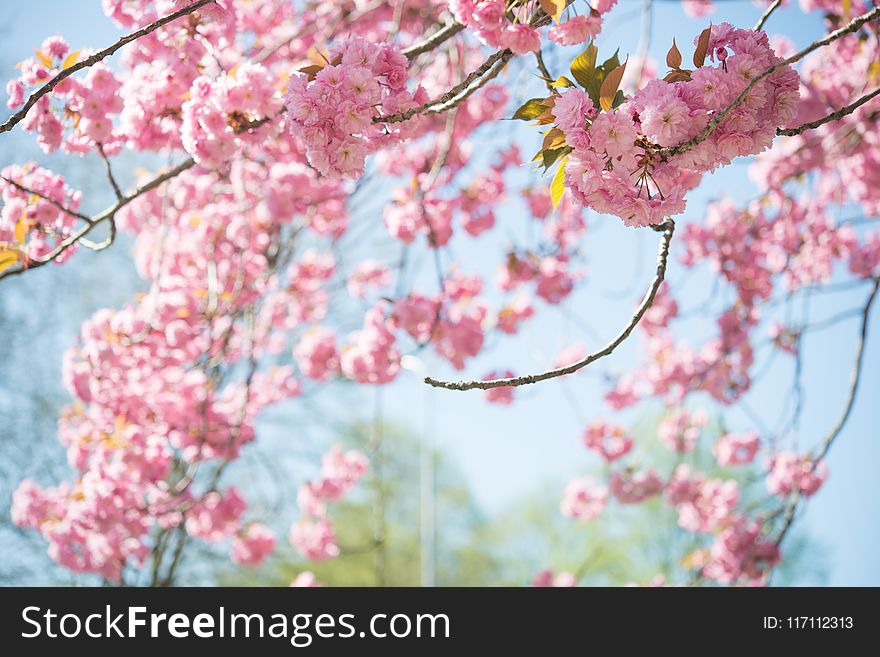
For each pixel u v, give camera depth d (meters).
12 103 3.38
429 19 5.25
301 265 6.92
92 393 5.19
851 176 6.73
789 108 2.32
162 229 5.06
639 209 2.32
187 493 5.49
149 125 3.56
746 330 7.15
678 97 2.29
